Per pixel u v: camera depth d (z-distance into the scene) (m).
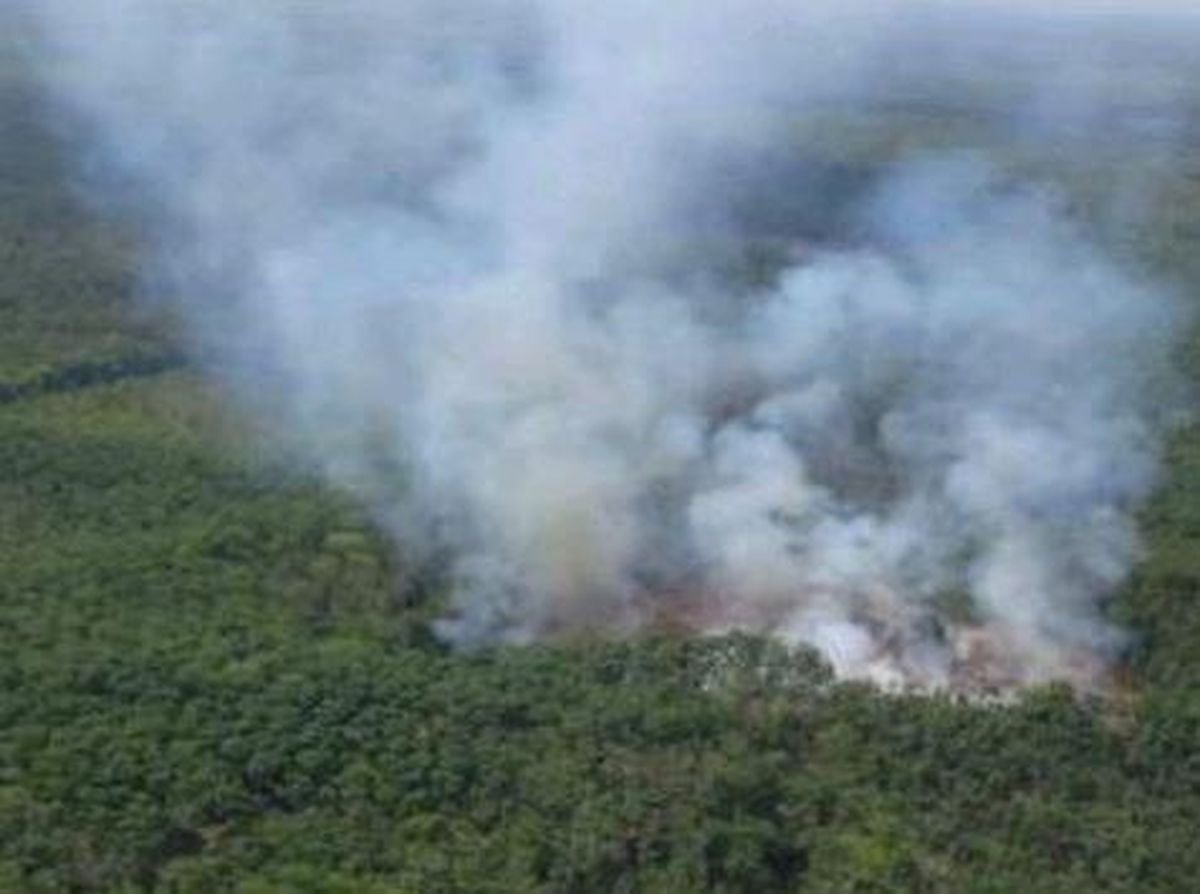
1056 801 129.50
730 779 125.69
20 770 122.75
